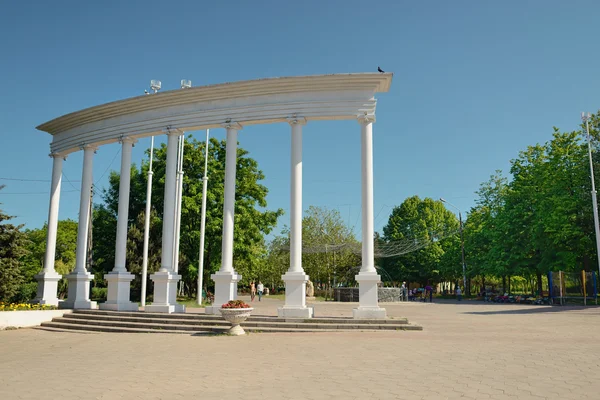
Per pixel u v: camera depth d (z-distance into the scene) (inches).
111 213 1688.0
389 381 318.0
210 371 362.3
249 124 782.5
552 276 1360.7
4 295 928.9
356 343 505.7
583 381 315.0
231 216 751.1
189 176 1518.2
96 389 308.0
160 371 365.7
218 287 730.2
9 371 378.0
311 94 740.0
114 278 801.6
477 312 1019.9
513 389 293.3
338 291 1670.8
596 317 845.2
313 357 419.5
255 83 747.4
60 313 787.4
